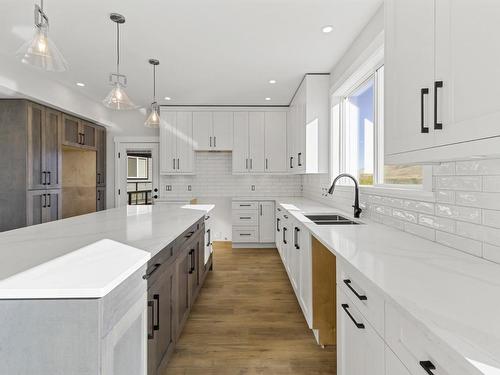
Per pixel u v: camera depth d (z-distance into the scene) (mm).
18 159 3473
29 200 3512
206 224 3246
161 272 1545
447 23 981
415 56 1188
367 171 2891
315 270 2014
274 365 1846
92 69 3342
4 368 858
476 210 1238
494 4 794
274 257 4363
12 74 3107
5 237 1535
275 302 2777
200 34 2521
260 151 4945
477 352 572
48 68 1760
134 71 3408
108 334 919
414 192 1695
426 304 772
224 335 2195
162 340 1575
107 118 5129
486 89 823
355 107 3168
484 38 828
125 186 5305
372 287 962
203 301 2799
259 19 2289
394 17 1378
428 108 1091
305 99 3445
